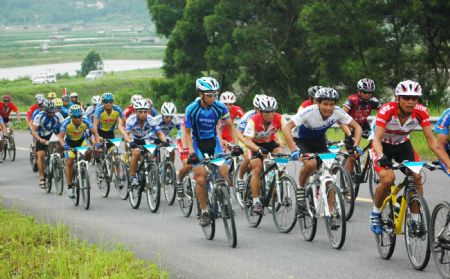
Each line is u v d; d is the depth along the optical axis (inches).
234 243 425.1
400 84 368.5
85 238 468.8
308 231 438.0
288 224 461.1
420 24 1421.0
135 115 615.5
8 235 451.8
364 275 350.6
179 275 366.6
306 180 433.4
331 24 1555.1
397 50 1498.5
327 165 410.9
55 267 371.6
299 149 450.0
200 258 402.6
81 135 633.0
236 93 2326.5
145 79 5241.1
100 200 644.1
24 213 570.3
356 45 1579.7
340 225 406.3
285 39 1969.7
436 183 607.5
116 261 373.7
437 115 938.7
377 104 555.2
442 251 332.2
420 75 1491.1
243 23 2023.9
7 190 726.5
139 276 346.9
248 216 495.8
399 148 406.6
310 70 2028.8
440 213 333.1
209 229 459.2
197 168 447.2
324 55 1630.2
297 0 1902.1
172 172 595.2
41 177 709.3
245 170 541.0
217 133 472.7
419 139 856.3
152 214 558.9
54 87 4785.9
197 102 455.2
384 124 377.7
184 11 2102.6
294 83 2052.2
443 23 1391.5
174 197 592.7
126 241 456.4
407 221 357.4
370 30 1528.1
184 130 457.1
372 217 379.9
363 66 1528.1
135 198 589.6
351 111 553.3
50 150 709.3
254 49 1929.1
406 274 348.2
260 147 470.9
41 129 706.8
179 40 2138.3
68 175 616.4
